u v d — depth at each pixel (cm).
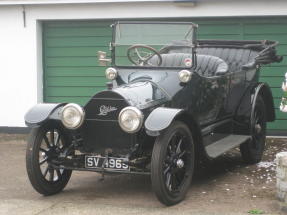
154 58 627
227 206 538
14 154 825
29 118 557
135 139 545
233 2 924
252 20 934
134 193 593
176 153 546
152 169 520
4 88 1032
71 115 547
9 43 1025
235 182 637
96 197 578
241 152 731
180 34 619
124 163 541
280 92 931
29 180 609
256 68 759
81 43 1016
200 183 635
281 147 856
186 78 591
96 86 1018
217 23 950
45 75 1038
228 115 713
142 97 558
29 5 1009
